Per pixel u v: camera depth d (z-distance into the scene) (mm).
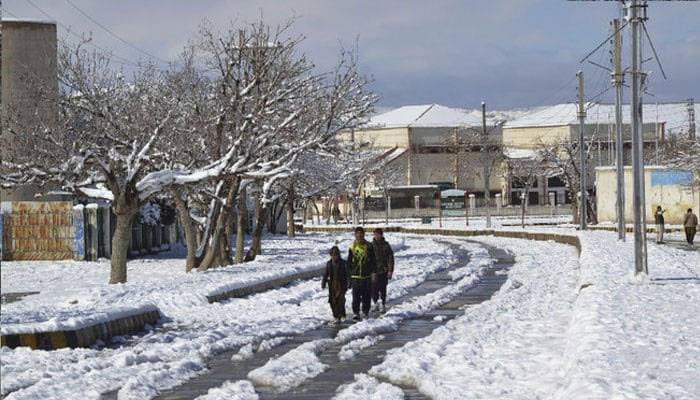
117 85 43000
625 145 137000
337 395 13797
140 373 15750
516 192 140375
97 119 40594
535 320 22672
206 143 40969
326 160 61125
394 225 104500
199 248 44625
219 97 41062
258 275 34688
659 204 81812
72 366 16875
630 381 12094
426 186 128625
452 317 24891
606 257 41156
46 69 53094
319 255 53312
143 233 57188
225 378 15664
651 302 22750
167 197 47375
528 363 16078
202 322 24406
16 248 51125
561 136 137875
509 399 12852
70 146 40062
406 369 15523
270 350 19172
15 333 19531
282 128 39594
